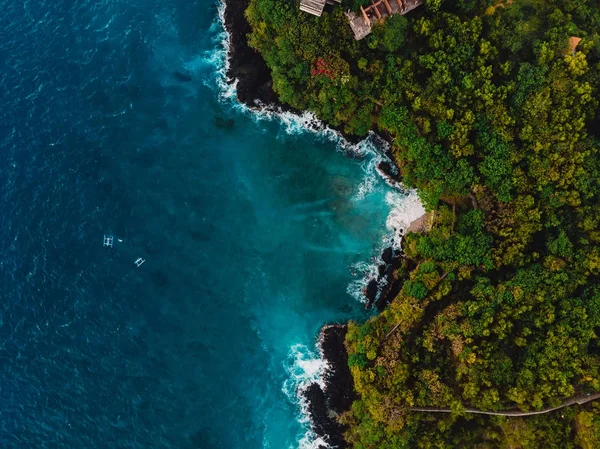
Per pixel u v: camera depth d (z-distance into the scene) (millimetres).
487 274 55344
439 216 57844
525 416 51625
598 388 48875
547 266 51906
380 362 54719
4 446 57312
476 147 54656
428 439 53312
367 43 54062
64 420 57781
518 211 52531
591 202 51062
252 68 63406
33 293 60219
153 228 62406
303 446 60031
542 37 50625
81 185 62781
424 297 55625
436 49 52844
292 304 62375
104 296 60438
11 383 58344
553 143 50438
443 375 54469
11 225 61688
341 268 62625
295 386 60938
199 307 61500
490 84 51312
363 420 55281
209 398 59812
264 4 54938
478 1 51344
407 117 56250
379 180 62969
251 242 63312
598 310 49469
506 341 53375
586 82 48719
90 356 59188
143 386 59062
